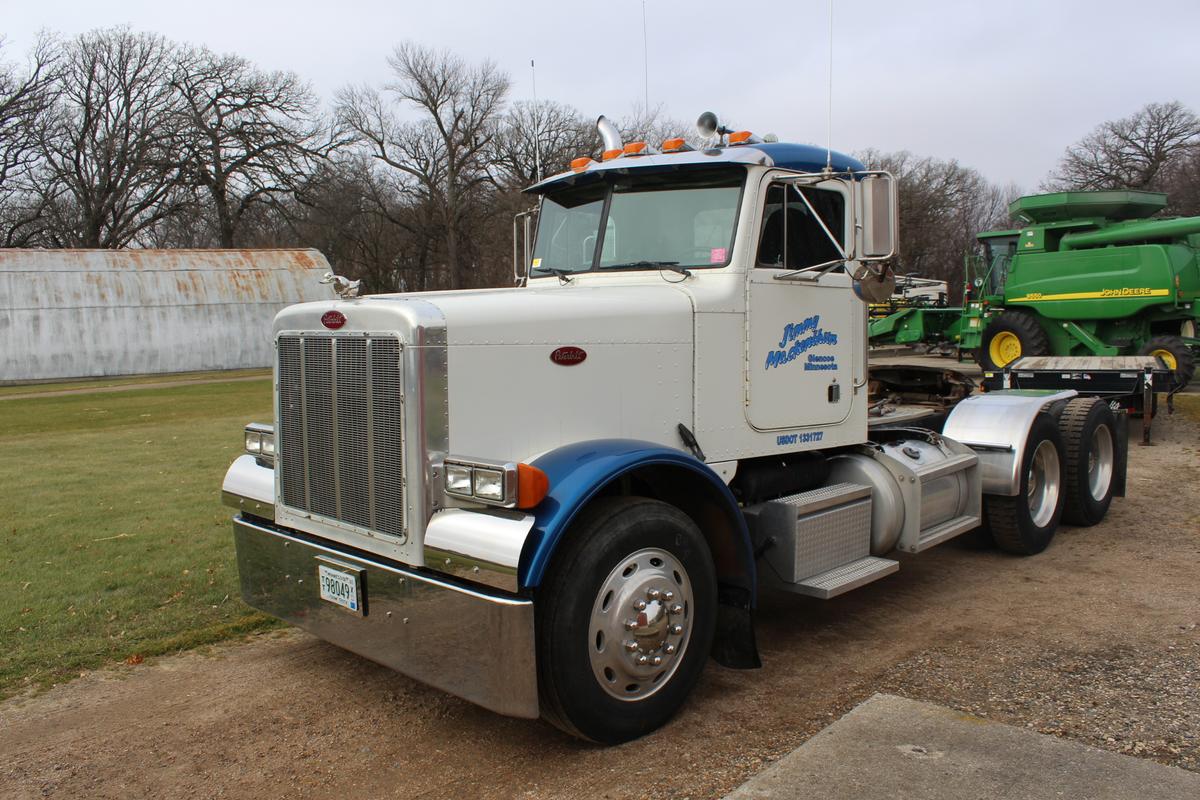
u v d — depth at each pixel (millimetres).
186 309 29750
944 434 5957
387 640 3334
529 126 41594
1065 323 16609
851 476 4793
